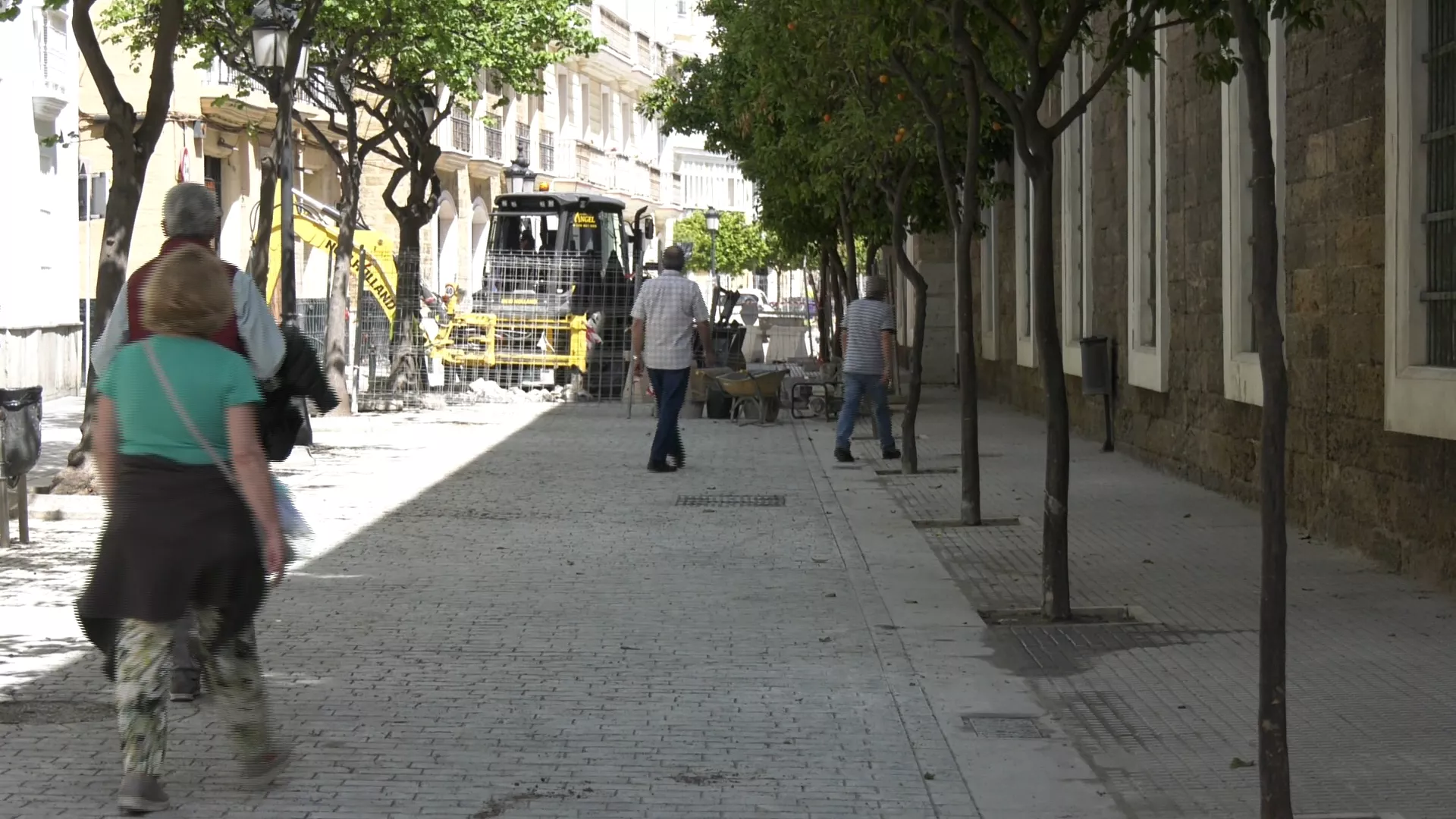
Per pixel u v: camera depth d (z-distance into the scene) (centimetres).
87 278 2620
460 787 602
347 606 959
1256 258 541
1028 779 613
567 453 1938
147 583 552
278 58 1766
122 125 1403
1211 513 1338
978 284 3041
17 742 655
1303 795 591
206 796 588
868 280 1841
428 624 906
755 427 2339
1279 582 535
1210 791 598
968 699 736
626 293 2998
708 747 659
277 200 2791
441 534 1264
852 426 1816
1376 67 1055
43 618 912
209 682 594
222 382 561
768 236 5594
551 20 2561
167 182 3431
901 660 818
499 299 2995
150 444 559
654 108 3516
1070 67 2111
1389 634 859
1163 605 952
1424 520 995
